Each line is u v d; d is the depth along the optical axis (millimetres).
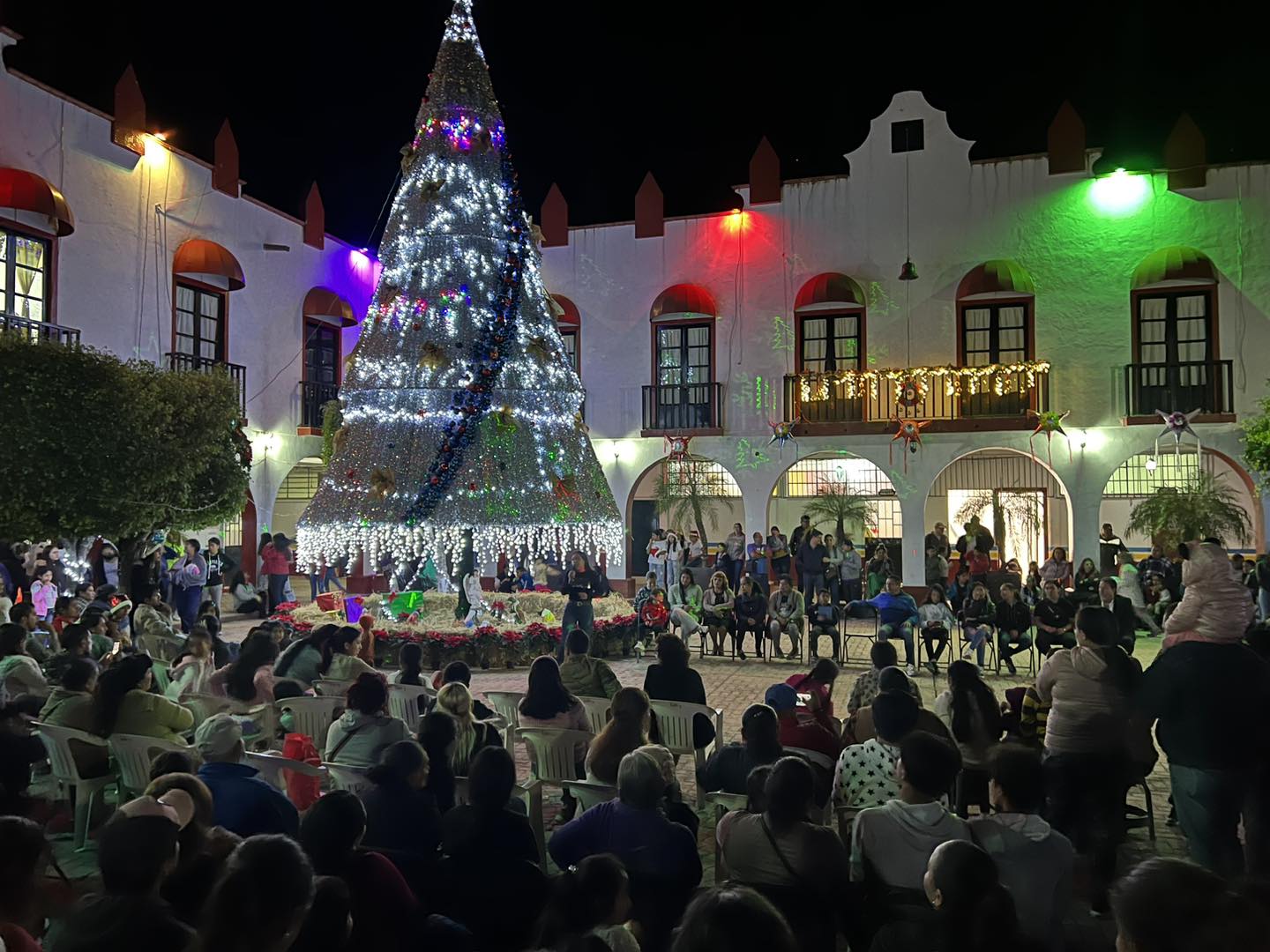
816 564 18891
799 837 3709
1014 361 21125
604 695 7824
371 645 10031
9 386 12734
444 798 4848
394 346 13961
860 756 5141
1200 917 1973
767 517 22422
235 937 2359
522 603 16031
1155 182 20297
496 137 14648
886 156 21938
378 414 13914
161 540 16828
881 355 21812
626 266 23578
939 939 2850
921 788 3756
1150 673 4836
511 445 13648
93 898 2801
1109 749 5273
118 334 17750
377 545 13922
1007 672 13430
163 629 10242
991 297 21125
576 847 4133
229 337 20688
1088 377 20625
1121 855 6070
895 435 21281
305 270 23078
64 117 16656
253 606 19578
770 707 5711
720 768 5586
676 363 23250
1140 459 23344
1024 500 24625
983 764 5734
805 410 22094
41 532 13266
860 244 22000
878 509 24984
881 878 3670
